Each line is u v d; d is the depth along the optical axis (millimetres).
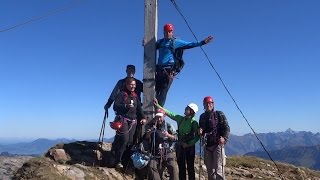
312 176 22469
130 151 13828
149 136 13188
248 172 19281
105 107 14102
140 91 14812
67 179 11992
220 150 12969
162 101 14867
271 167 22172
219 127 13055
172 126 13789
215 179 12938
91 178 12391
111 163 13945
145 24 14859
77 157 14094
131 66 14141
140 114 13906
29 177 11867
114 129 13289
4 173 15016
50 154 13875
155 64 14750
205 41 14461
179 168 13680
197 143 14000
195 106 13492
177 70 14906
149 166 12914
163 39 14758
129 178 13320
